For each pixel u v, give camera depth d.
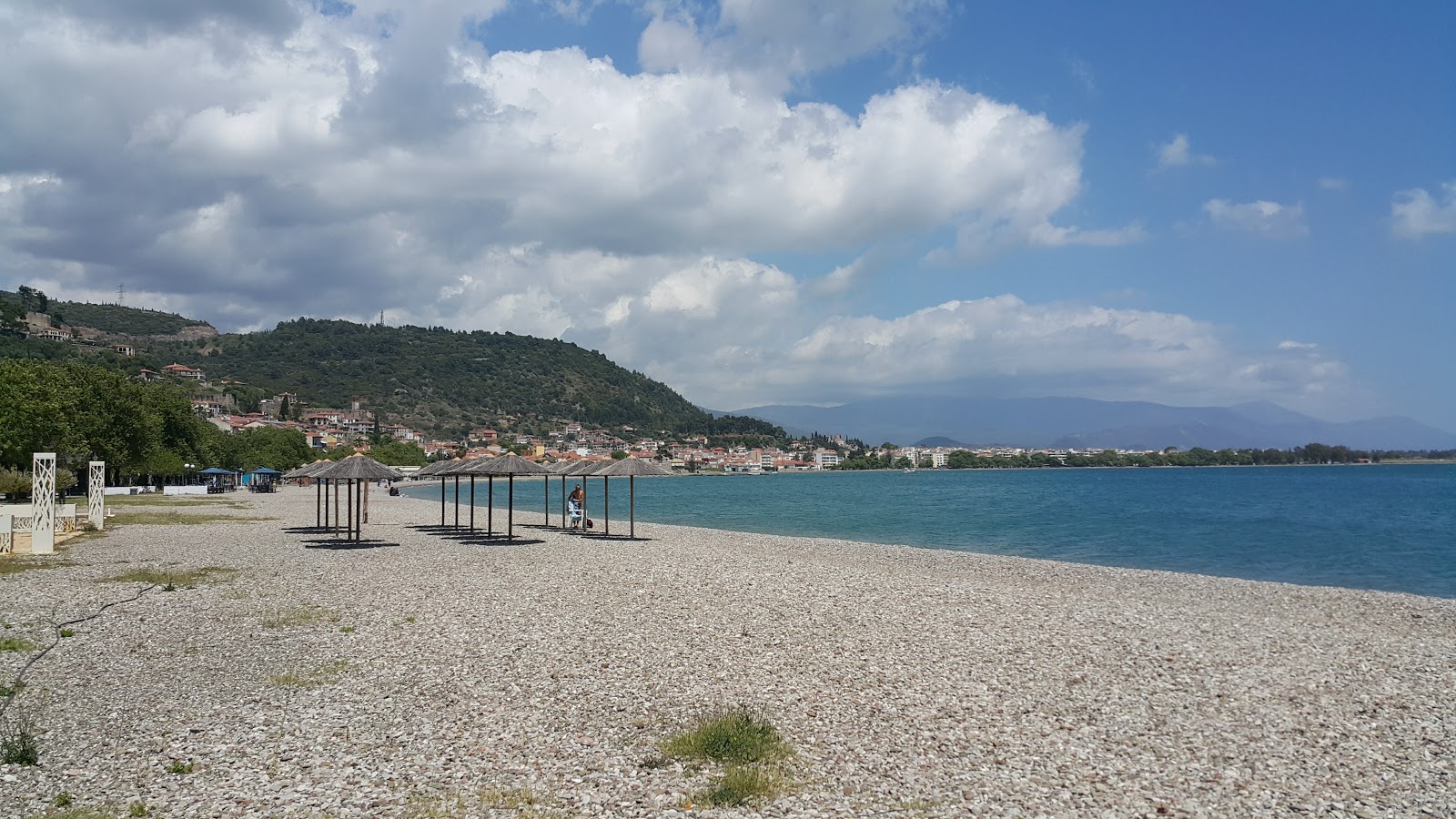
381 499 81.88
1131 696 11.40
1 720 9.85
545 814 7.32
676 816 7.32
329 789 7.82
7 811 7.27
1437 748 9.60
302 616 16.36
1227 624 16.75
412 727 9.68
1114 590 23.78
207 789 7.80
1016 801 7.84
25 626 15.00
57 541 29.97
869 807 7.59
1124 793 8.11
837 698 11.03
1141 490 110.19
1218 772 8.73
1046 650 14.02
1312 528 50.25
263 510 54.56
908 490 121.19
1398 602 22.12
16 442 48.25
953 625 15.94
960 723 10.11
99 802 7.49
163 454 77.88
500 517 53.31
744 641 14.36
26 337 172.12
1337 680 12.52
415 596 18.91
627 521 56.28
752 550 33.78
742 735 9.14
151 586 19.72
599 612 17.00
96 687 11.28
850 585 20.89
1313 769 8.89
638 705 10.61
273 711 10.28
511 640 14.30
